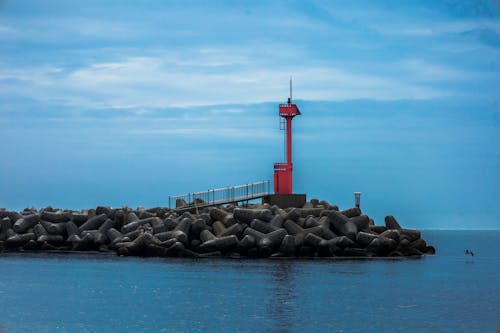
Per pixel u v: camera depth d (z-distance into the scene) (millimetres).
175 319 42875
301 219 68938
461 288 54375
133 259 68188
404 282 56312
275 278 56594
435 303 48062
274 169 75125
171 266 62812
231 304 46906
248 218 67688
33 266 63906
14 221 77250
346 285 53969
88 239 73312
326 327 41062
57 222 76000
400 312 45000
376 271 61500
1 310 45406
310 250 67438
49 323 42000
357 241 68562
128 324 41750
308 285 53688
